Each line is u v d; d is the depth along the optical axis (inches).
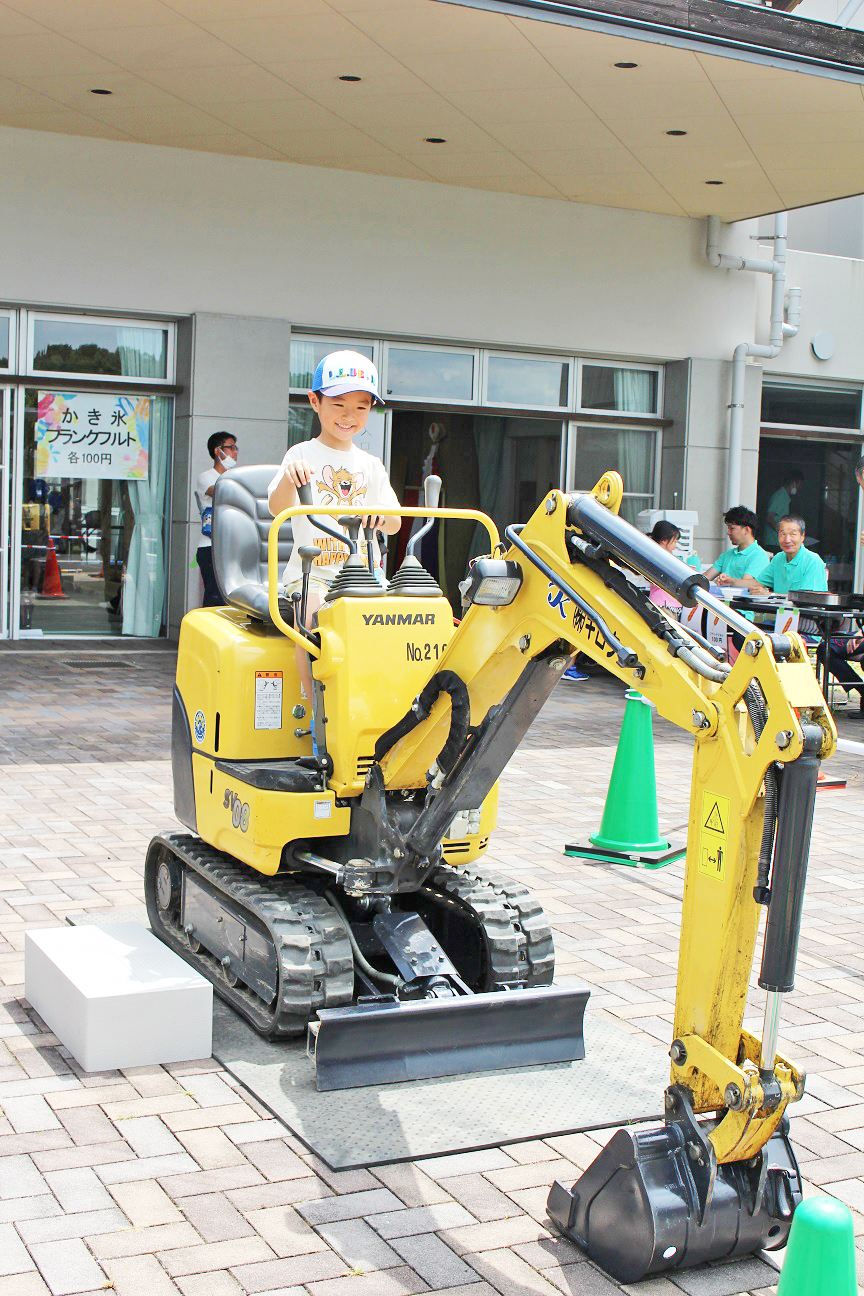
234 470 210.7
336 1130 150.8
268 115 460.8
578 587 134.5
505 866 264.7
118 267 504.4
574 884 254.2
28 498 521.7
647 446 628.4
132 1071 165.6
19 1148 144.4
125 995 165.6
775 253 622.8
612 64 397.1
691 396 615.5
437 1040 167.8
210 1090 161.2
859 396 679.7
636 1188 124.8
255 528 207.8
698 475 622.8
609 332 594.9
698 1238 125.6
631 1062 173.9
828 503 681.0
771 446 665.0
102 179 498.0
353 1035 162.7
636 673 128.3
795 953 115.8
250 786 177.6
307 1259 126.5
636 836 272.7
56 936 186.5
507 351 590.2
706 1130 126.7
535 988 174.2
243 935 184.7
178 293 514.0
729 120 451.2
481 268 565.3
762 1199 128.8
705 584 122.5
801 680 113.5
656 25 372.2
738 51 386.9
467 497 589.9
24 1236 127.6
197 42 388.2
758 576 481.1
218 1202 135.6
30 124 479.2
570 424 608.7
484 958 184.1
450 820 164.1
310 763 179.8
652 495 631.8
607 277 591.5
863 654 467.2
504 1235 133.1
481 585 140.4
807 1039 187.2
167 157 506.3
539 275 577.6
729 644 423.5
